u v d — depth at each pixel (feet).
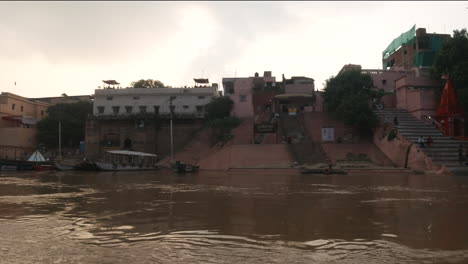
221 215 32.78
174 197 46.88
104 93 182.19
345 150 126.11
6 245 21.98
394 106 151.53
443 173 90.27
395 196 46.09
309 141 137.08
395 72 167.53
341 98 143.43
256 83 184.55
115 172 118.21
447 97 116.47
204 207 37.73
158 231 26.07
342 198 44.45
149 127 168.66
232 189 57.21
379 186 60.13
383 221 29.48
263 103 177.99
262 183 68.59
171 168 135.33
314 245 21.81
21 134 183.01
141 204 40.34
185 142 166.40
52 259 18.93
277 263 18.12
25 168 136.05
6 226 28.07
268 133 139.85
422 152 99.55
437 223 28.55
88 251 20.51
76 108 203.72
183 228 27.12
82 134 196.03
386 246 21.44
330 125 143.23
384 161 115.85
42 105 222.69
